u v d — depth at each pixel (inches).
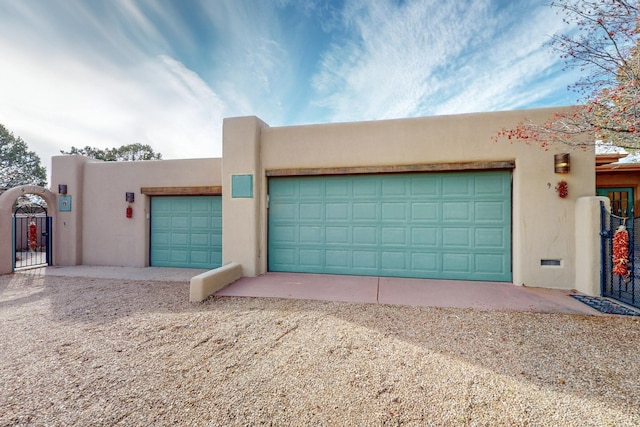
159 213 362.0
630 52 160.1
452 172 259.9
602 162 347.3
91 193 373.4
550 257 229.8
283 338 146.8
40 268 351.9
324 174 278.4
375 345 137.3
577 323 161.2
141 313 187.8
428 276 265.1
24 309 198.2
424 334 149.6
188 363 122.2
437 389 101.0
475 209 254.5
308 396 98.0
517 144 236.7
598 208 207.8
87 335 152.8
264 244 291.9
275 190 297.4
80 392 101.7
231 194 285.6
